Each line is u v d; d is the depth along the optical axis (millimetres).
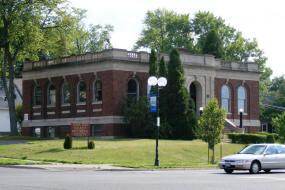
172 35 81688
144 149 40438
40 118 57812
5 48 53281
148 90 52562
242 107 60156
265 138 49750
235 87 59531
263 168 27469
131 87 52062
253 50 82938
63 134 55062
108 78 50656
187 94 50844
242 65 60625
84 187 18062
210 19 80188
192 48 77812
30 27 50594
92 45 79625
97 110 51625
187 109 50281
